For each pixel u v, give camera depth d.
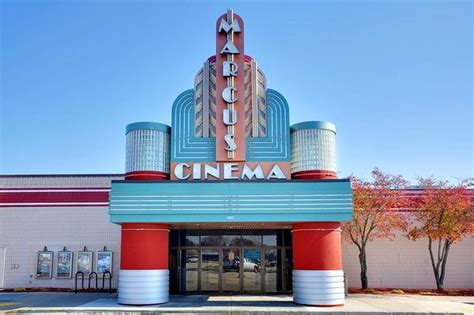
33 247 24.14
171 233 22.16
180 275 21.75
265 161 18.94
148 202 17.95
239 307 17.06
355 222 22.62
